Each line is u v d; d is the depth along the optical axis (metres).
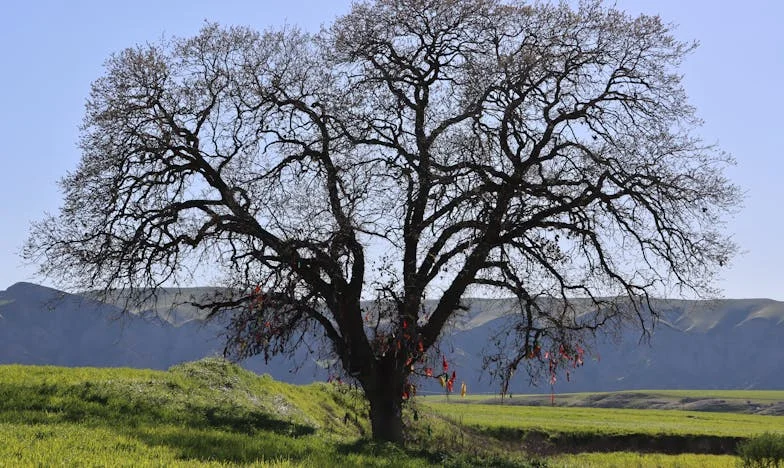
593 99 26.61
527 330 25.83
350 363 25.84
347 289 25.53
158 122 26.62
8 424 19.89
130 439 18.39
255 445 19.11
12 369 32.88
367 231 24.92
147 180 26.72
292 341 25.84
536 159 26.02
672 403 176.88
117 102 26.33
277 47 27.47
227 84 27.11
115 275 25.20
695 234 25.47
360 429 42.28
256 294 24.09
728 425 70.56
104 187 25.61
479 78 25.91
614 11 26.64
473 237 25.58
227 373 38.91
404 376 26.06
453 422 49.22
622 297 26.27
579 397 191.00
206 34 27.39
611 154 25.95
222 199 26.31
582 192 25.98
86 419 22.56
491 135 26.97
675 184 25.41
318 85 27.56
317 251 24.33
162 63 26.72
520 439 49.56
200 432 21.30
